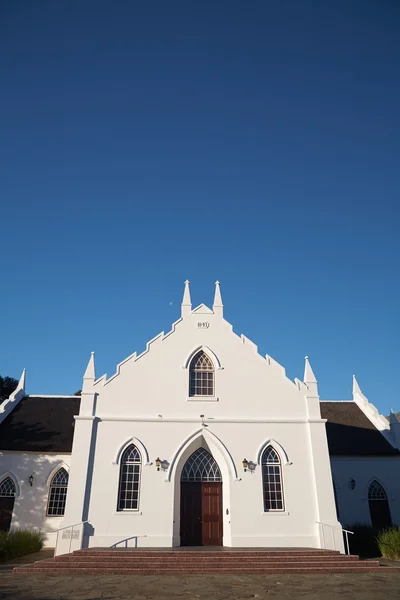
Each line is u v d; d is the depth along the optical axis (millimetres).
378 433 31406
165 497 21812
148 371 24297
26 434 29219
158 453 22625
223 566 17969
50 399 33000
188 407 23750
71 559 18234
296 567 17984
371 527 25969
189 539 22000
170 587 14469
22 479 27312
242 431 23391
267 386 24500
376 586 14844
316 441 23359
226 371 24672
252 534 21438
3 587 14016
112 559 18250
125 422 23109
